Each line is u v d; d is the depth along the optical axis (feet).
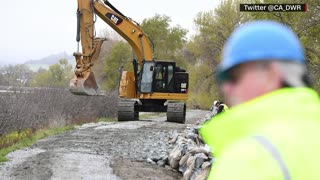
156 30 190.80
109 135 56.18
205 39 161.17
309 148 5.02
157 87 81.66
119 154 42.06
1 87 71.72
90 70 69.72
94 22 72.18
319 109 5.37
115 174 33.24
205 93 161.68
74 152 41.73
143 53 82.12
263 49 5.55
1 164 34.99
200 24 161.07
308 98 5.43
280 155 4.98
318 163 4.93
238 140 5.33
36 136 53.16
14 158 37.73
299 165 4.92
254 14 64.13
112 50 186.29
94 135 55.83
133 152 43.47
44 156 39.06
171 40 192.24
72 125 69.51
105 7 79.77
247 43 5.62
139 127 67.41
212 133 5.68
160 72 81.87
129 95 84.48
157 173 34.99
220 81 5.89
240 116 5.48
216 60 159.94
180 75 81.92
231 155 5.22
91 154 41.14
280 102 5.41
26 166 34.45
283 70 5.55
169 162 38.19
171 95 81.76
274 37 5.57
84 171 33.53
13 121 55.83
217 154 5.67
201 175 29.50
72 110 80.33
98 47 71.61
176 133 53.21
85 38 71.10
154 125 71.46
